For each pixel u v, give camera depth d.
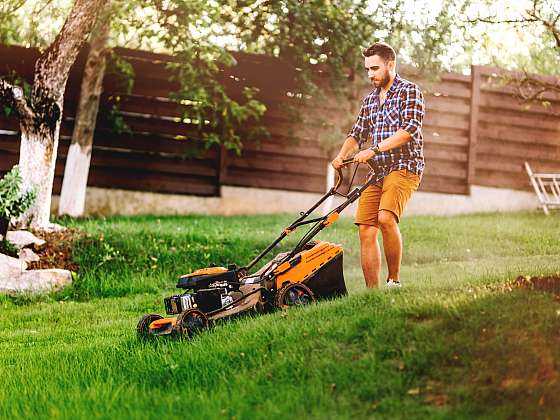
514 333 4.94
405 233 12.98
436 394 4.59
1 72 14.26
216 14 12.90
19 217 11.84
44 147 12.06
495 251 11.84
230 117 15.16
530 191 16.47
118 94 14.67
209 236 12.28
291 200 15.61
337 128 14.98
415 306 5.55
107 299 10.18
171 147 15.07
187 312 6.50
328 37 14.33
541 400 4.26
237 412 4.66
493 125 16.25
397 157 6.96
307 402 4.69
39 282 10.49
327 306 6.18
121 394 5.29
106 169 14.86
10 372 6.42
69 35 11.95
